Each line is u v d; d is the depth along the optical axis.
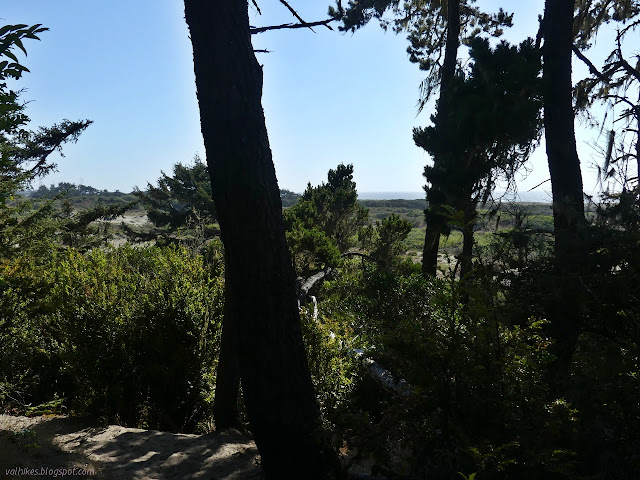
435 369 3.37
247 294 3.62
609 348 3.75
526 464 2.92
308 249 16.56
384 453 3.27
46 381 6.60
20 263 6.38
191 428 6.12
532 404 3.16
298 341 3.74
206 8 3.50
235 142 3.53
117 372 5.82
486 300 3.43
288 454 3.70
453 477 2.99
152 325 6.14
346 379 5.54
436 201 10.84
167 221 32.97
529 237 4.89
